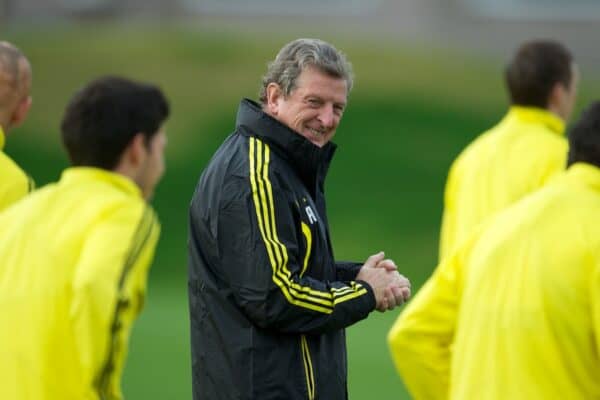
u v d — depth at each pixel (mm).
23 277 13867
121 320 13438
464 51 101875
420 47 95375
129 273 13547
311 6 104125
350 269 18125
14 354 13703
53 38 89500
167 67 85250
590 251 13977
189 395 31984
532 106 23406
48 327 13711
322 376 17312
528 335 13984
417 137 77875
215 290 17062
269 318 16609
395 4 104000
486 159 23219
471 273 14688
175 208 70062
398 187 72250
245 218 16672
